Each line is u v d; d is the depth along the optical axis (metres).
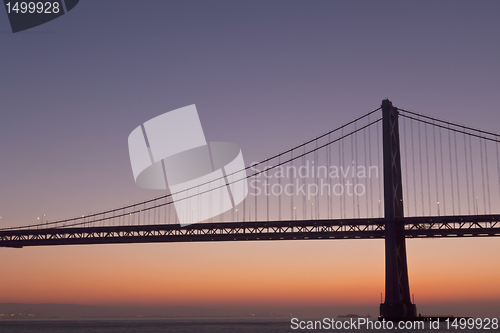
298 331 115.50
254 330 118.44
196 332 107.31
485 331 98.38
